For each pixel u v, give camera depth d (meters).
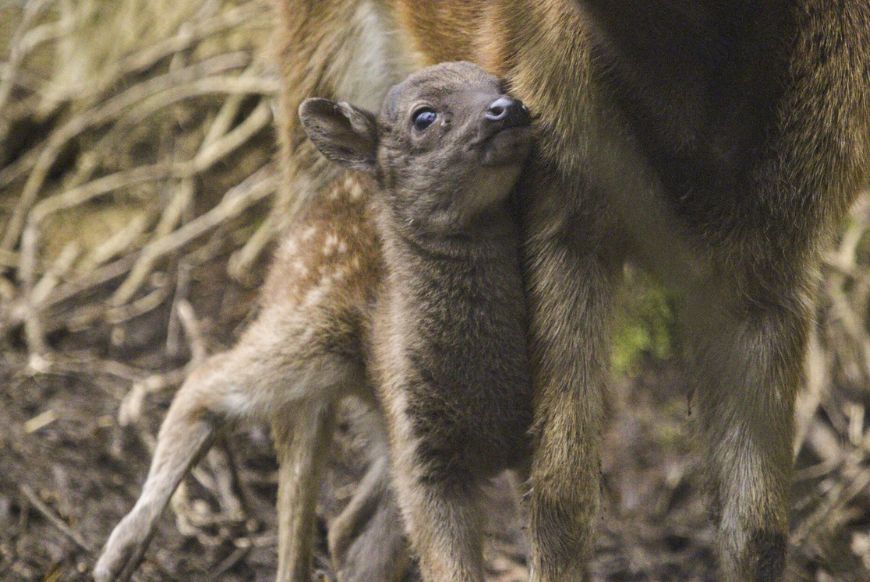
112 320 14.88
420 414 9.06
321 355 10.06
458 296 8.95
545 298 8.71
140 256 15.62
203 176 16.69
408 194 9.09
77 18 17.86
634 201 8.53
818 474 13.30
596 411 8.74
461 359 8.97
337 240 10.27
